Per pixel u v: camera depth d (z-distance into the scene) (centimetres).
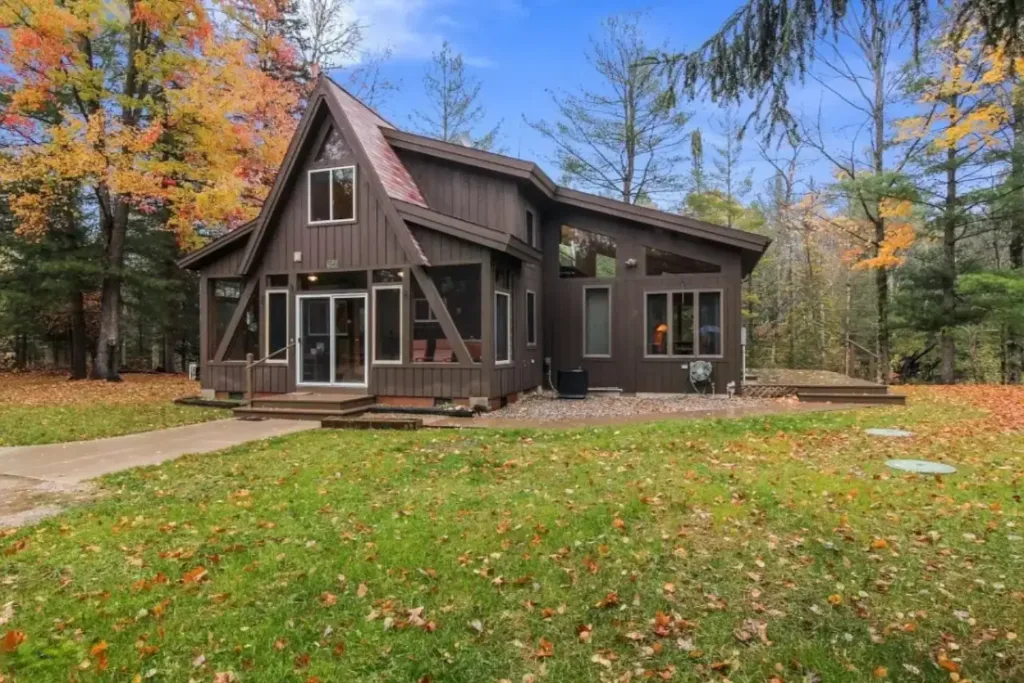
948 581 371
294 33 2064
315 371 1234
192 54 1647
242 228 1279
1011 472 611
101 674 283
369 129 1313
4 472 666
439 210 1339
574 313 1440
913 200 1683
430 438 827
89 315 2178
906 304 1809
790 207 2483
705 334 1348
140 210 1855
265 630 320
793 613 337
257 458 721
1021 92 1064
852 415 1005
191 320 2361
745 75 335
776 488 553
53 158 1502
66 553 420
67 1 1520
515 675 284
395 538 440
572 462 669
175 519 491
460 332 1151
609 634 318
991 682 277
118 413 1141
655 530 453
